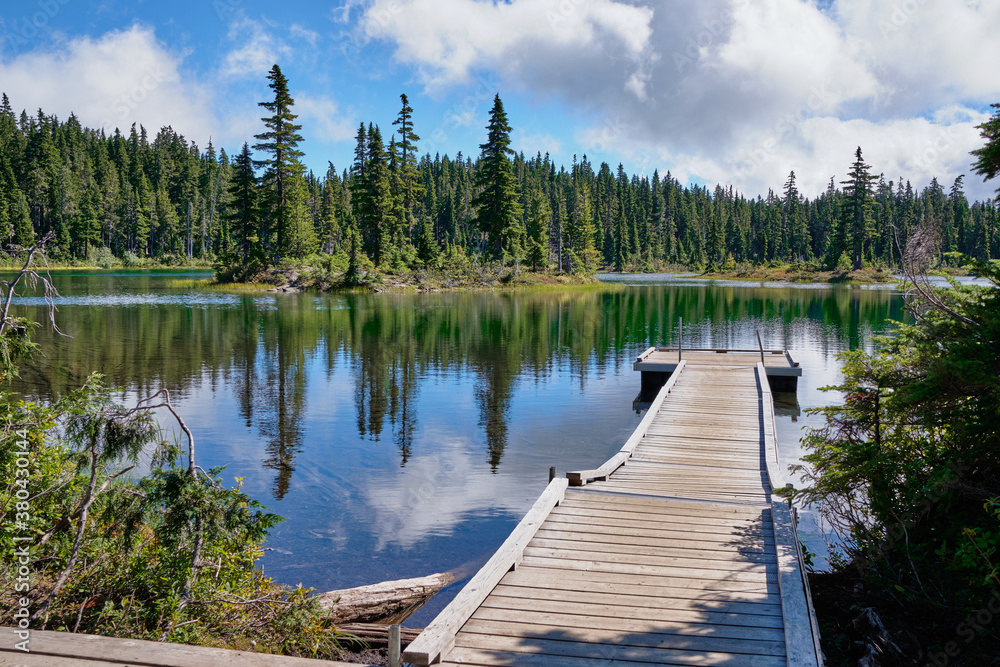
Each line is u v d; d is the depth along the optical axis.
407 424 14.23
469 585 5.45
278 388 17.69
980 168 6.60
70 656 3.72
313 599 6.04
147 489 5.55
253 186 64.56
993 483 6.25
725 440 11.72
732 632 4.91
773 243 124.94
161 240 105.56
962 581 5.87
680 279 99.69
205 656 3.76
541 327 33.12
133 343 24.97
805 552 7.70
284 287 59.16
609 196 136.38
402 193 71.38
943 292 6.97
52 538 5.70
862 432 7.75
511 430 13.88
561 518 7.47
